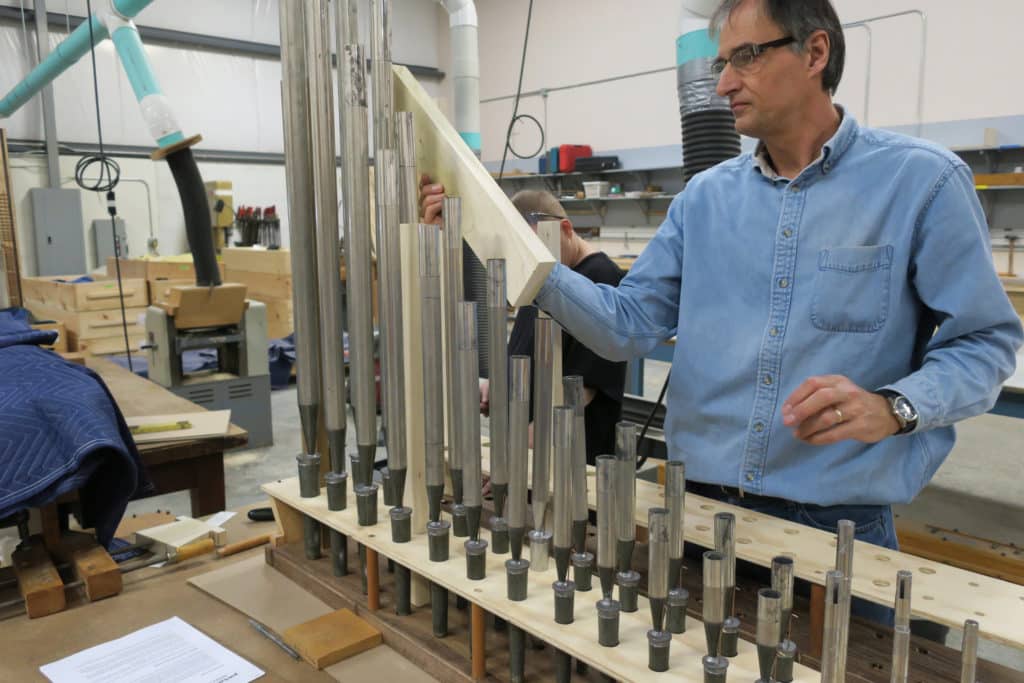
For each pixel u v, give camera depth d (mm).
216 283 3842
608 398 1660
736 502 1192
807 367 1082
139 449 1784
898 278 1023
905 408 869
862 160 1044
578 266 1682
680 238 1235
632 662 807
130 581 1282
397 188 1032
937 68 5910
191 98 7965
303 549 1297
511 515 938
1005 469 3873
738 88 1040
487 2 9172
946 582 862
